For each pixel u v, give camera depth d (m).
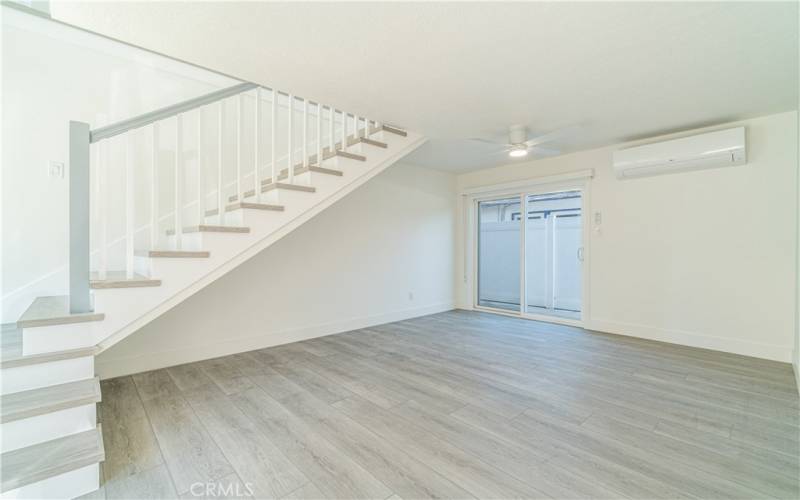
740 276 3.46
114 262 2.92
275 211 2.79
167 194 3.17
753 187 3.38
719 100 2.93
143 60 3.03
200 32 1.93
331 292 4.46
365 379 2.92
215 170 3.39
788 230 3.21
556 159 4.82
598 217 4.44
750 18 1.82
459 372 3.07
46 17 2.61
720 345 3.58
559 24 1.87
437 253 5.86
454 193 6.15
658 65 2.33
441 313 5.80
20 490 1.46
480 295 6.16
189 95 3.26
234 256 2.61
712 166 3.52
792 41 2.04
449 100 2.88
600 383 2.81
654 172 3.85
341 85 2.61
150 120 2.32
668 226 3.89
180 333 3.32
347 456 1.85
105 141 2.80
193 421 2.22
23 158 2.52
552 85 2.62
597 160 4.42
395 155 3.56
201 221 2.61
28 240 2.54
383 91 2.71
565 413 2.31
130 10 1.73
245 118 3.54
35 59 2.58
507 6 1.71
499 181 5.52
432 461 1.81
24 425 1.60
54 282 2.62
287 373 3.07
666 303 3.93
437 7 1.72
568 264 5.05
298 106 3.80
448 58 2.21
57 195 2.64
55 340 1.88
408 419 2.24
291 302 4.09
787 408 2.35
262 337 3.84
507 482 1.64
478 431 2.10
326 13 1.76
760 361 3.27
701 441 1.97
